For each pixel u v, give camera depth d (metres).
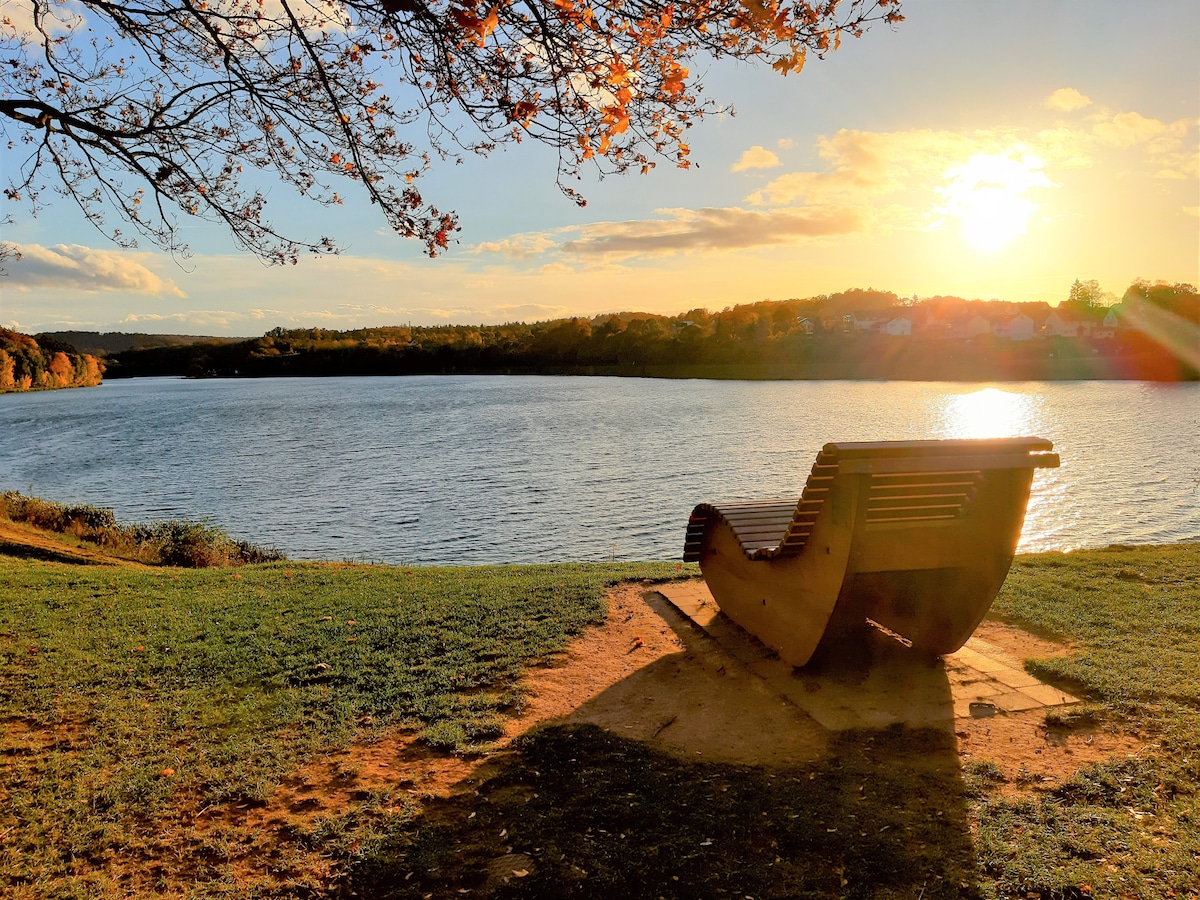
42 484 30.28
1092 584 7.60
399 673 5.79
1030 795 3.94
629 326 136.62
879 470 4.60
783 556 5.52
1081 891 3.18
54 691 5.64
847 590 5.02
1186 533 17.66
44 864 3.63
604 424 47.38
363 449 38.56
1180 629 6.19
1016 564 8.73
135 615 7.56
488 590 8.12
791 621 5.60
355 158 5.57
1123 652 5.73
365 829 3.79
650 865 3.45
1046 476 25.08
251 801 4.12
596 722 4.92
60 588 8.84
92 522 16.34
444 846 3.62
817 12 4.59
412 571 9.96
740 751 4.50
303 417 58.81
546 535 20.05
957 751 4.42
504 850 3.58
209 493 27.56
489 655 6.11
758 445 35.81
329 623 7.05
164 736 4.90
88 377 135.75
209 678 5.85
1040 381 75.19
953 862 3.42
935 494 5.03
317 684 5.69
